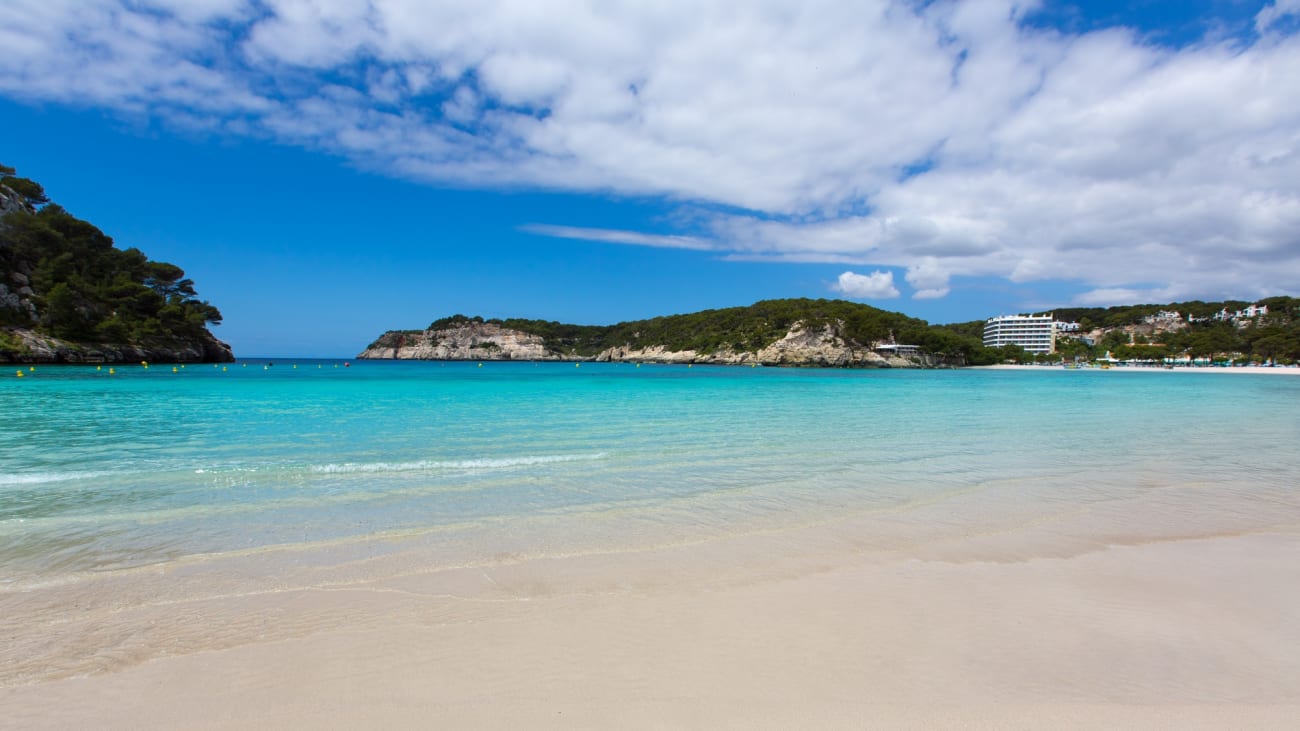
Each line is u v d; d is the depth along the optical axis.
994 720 3.27
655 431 16.77
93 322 71.44
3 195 74.12
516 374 77.25
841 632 4.40
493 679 3.70
